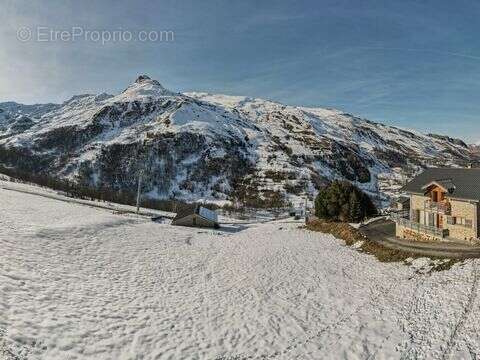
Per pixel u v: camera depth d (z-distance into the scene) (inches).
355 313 1015.6
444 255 1338.6
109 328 793.6
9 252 1095.6
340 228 2142.0
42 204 2512.3
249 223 4005.9
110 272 1211.9
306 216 3464.6
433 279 1149.7
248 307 1073.5
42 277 978.1
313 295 1179.3
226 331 903.7
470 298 953.5
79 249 1380.4
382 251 1576.0
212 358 765.9
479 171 1702.8
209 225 3393.2
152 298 1042.7
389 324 920.9
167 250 1717.5
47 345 651.5
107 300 949.8
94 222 2001.7
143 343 766.5
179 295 1115.9
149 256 1530.5
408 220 1792.6
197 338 842.2
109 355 688.4
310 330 930.7
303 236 2209.6
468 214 1560.0
